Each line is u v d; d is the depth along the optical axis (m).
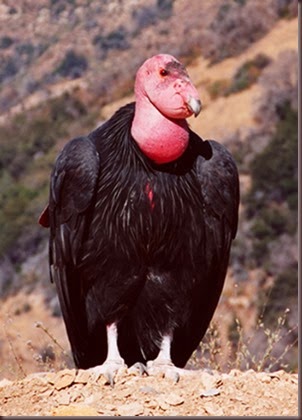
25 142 43.78
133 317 7.63
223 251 7.55
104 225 7.32
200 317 7.87
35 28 62.75
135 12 58.66
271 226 29.19
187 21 52.62
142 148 7.15
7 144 43.91
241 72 41.72
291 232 28.50
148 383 6.93
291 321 17.25
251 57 43.88
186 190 7.28
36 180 39.75
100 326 7.70
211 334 9.52
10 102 53.72
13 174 41.41
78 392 6.86
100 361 8.03
